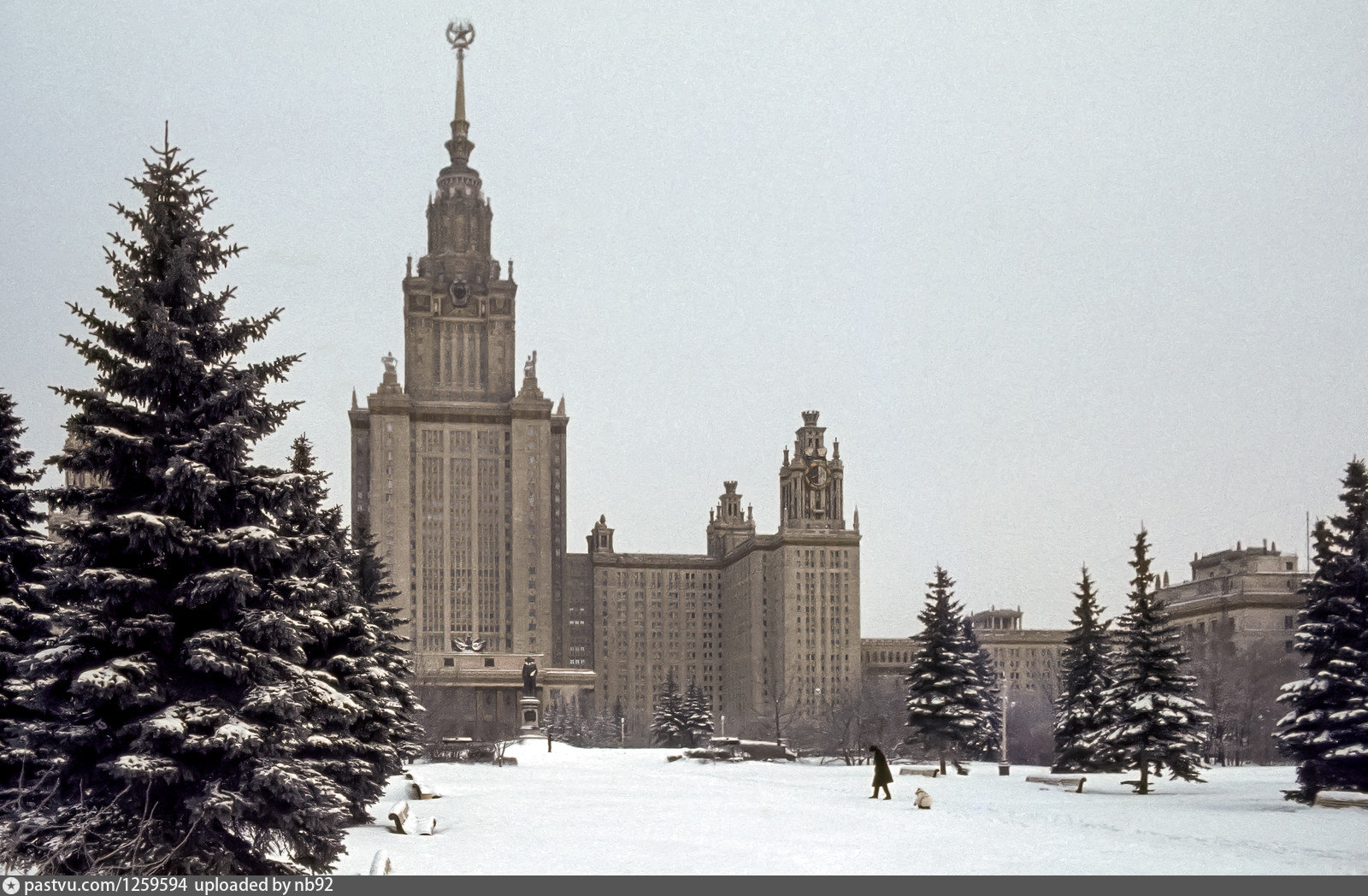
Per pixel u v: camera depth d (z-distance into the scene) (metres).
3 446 33.16
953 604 90.44
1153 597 63.28
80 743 23.80
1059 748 86.25
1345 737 49.59
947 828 39.19
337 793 25.81
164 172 26.33
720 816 44.19
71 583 24.41
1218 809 48.81
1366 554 51.97
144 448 25.12
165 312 25.25
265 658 25.44
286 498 26.12
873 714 140.12
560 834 37.19
